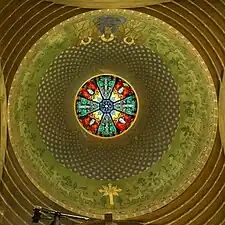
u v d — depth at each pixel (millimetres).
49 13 24625
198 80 27250
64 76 29266
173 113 29078
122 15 25469
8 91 25625
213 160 26578
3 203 25750
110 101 30328
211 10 24219
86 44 28250
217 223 26047
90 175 29375
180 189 26922
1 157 25781
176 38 25781
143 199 28016
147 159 29328
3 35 24281
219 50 25125
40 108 28781
